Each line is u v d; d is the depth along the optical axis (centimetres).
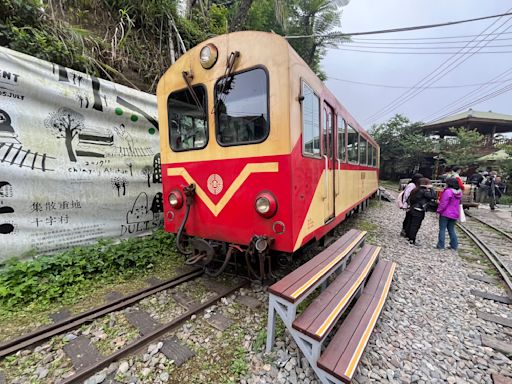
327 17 1272
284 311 207
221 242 315
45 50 406
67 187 392
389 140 2539
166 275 362
